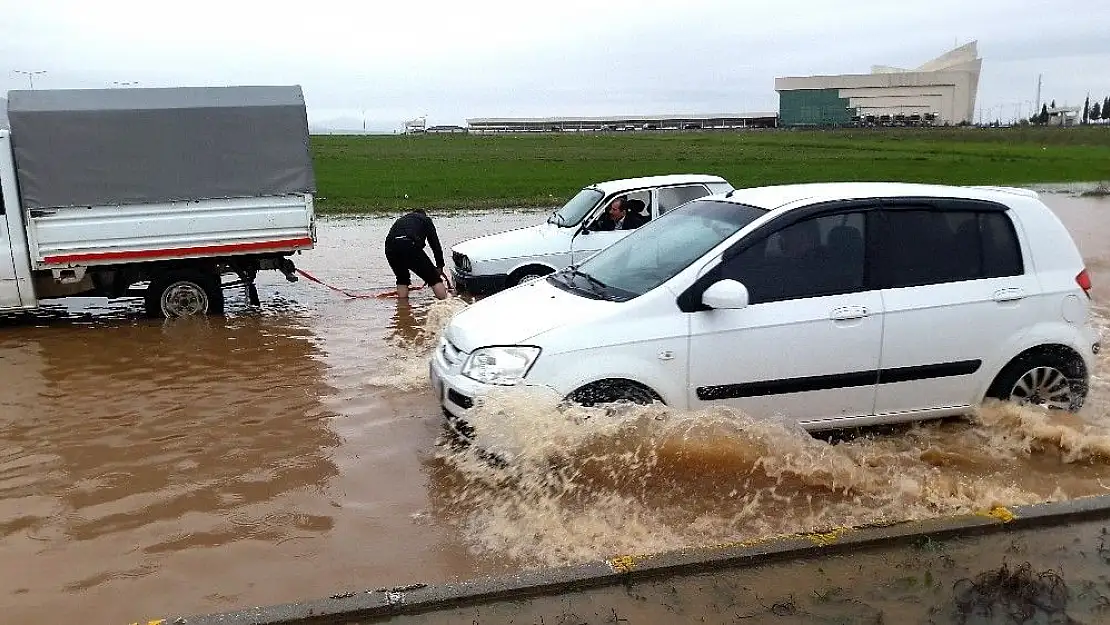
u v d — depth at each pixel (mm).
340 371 8047
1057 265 6035
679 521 4840
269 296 12102
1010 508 4441
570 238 11227
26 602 4094
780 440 5461
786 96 132375
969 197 5973
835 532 4219
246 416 6754
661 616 3660
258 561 4469
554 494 5215
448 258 15773
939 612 3680
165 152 10258
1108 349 8352
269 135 10602
